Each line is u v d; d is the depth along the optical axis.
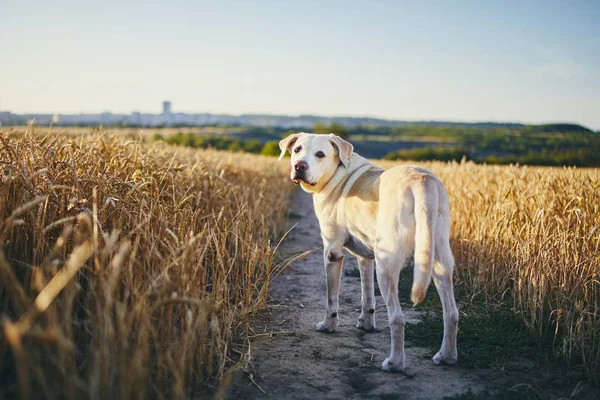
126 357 2.61
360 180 4.49
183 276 3.27
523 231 5.85
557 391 3.51
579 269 4.62
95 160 5.58
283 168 20.03
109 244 2.74
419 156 48.00
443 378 3.68
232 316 4.02
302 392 3.38
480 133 109.19
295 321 4.98
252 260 4.75
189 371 3.21
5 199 3.56
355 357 4.09
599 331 4.04
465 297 5.71
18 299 2.49
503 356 4.10
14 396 2.73
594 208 5.81
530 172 8.45
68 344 2.13
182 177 6.20
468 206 7.61
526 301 5.02
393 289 3.80
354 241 4.51
